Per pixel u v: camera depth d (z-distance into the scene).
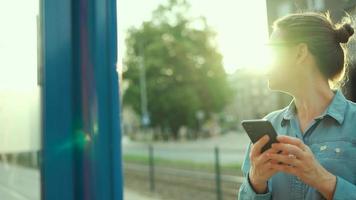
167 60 50.25
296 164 1.49
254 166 1.57
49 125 1.26
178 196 12.30
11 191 1.34
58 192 1.25
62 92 1.27
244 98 78.75
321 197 1.65
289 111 1.82
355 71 2.25
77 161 1.27
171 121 51.62
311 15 1.72
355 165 1.60
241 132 63.47
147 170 18.53
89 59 1.28
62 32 1.28
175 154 25.58
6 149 1.34
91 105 1.28
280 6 2.76
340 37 1.73
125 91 51.62
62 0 1.28
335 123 1.67
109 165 1.28
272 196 1.75
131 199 12.38
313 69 1.71
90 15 1.29
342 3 2.41
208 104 52.34
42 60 1.26
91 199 1.26
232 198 11.20
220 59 52.12
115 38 1.32
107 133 1.29
